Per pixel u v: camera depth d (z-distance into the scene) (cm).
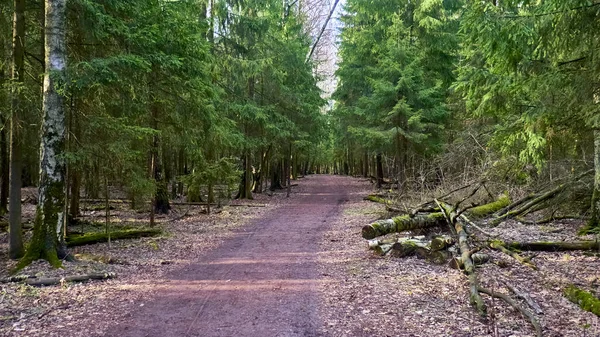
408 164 2006
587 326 516
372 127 2088
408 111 1842
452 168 1683
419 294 660
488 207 1296
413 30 2089
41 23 985
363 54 2338
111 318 570
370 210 1741
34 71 1011
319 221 1542
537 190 1327
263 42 2158
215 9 1952
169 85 1152
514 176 1420
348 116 2442
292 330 527
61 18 835
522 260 820
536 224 1201
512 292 649
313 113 2478
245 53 2086
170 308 612
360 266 853
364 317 566
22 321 551
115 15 986
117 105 1101
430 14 1997
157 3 1065
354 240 1138
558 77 662
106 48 998
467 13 701
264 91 2289
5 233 1280
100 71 826
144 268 852
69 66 876
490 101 812
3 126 923
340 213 1758
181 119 1360
